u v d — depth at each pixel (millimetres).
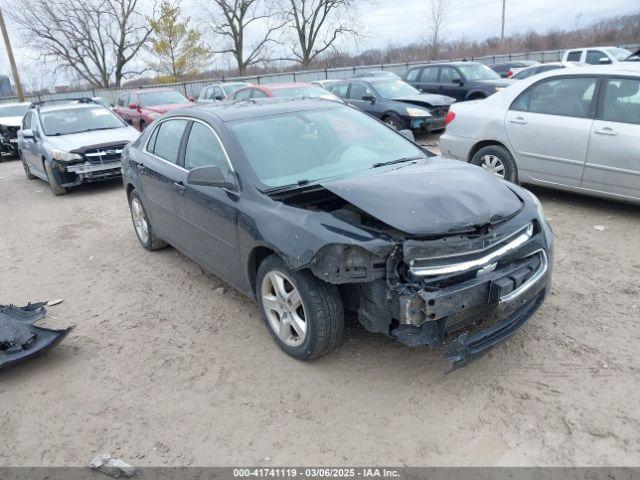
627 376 3283
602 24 48812
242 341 4020
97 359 3938
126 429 3156
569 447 2771
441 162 4250
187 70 39312
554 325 3904
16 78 29047
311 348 3443
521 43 52562
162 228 5402
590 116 5977
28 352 3801
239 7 42312
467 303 3021
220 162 4172
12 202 9875
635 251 5141
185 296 4898
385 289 3055
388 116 12992
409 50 49281
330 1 42688
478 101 7406
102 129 10672
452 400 3182
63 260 6219
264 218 3545
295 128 4383
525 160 6684
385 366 3545
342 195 3330
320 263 3135
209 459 2875
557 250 5316
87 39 42562
